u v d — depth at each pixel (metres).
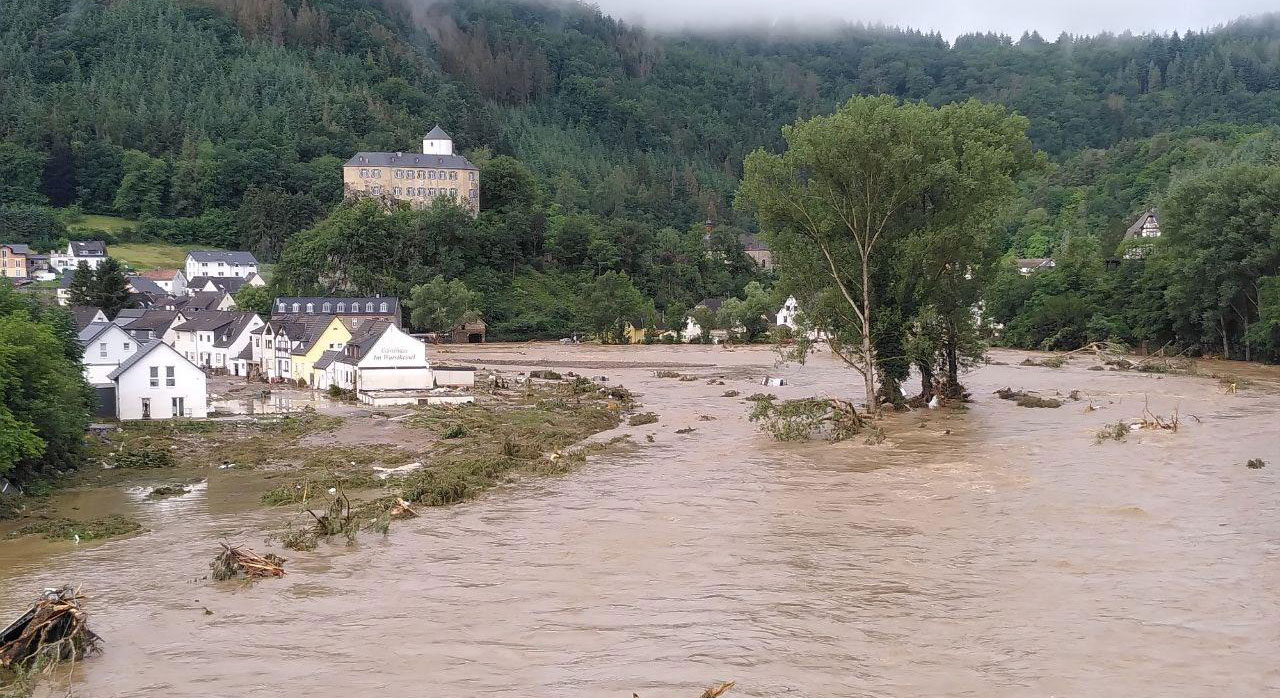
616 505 41.94
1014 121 69.88
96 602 29.38
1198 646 24.19
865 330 67.69
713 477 48.03
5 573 32.62
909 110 65.25
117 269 154.88
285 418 70.94
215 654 24.97
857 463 50.84
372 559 33.72
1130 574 30.05
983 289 72.44
